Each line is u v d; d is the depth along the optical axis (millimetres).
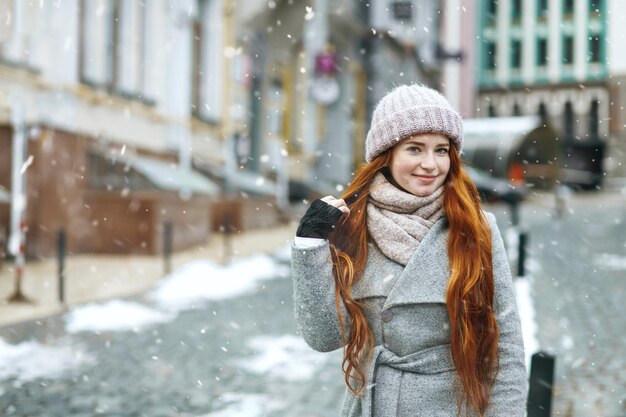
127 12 19312
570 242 19938
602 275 13516
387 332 2305
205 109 24406
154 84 20609
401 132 2328
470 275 2215
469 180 2400
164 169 19562
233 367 7043
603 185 62531
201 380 6578
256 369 6984
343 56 37969
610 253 17328
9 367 6887
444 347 2279
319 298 2281
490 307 2244
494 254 2330
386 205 2373
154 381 6523
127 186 17719
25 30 14586
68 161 15742
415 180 2350
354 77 39094
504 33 67062
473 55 65938
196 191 18844
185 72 22156
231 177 24406
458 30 62969
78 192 16125
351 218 2396
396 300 2260
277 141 30312
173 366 7055
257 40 27469
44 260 14875
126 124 18953
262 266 14969
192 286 12156
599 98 64000
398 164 2367
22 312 9539
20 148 13141
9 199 13898
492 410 2217
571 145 64625
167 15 21359
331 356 7539
